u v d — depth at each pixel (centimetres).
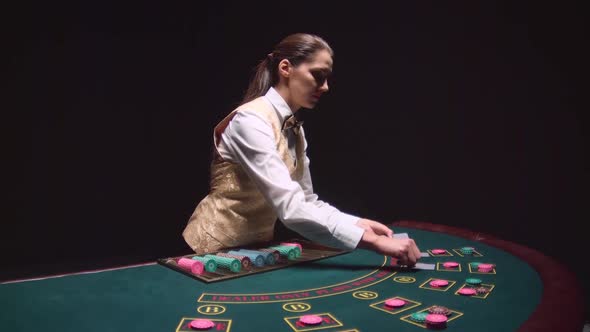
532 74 396
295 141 203
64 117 479
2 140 455
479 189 427
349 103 482
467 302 132
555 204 392
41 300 131
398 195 467
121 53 499
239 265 159
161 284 147
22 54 456
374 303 130
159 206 531
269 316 119
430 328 112
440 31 436
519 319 119
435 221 450
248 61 514
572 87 379
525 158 403
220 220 194
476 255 189
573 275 159
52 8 464
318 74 186
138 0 501
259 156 174
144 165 521
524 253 188
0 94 450
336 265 171
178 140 533
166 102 524
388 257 183
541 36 390
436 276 158
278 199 170
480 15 416
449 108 437
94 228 501
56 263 482
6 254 462
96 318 118
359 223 189
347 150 487
